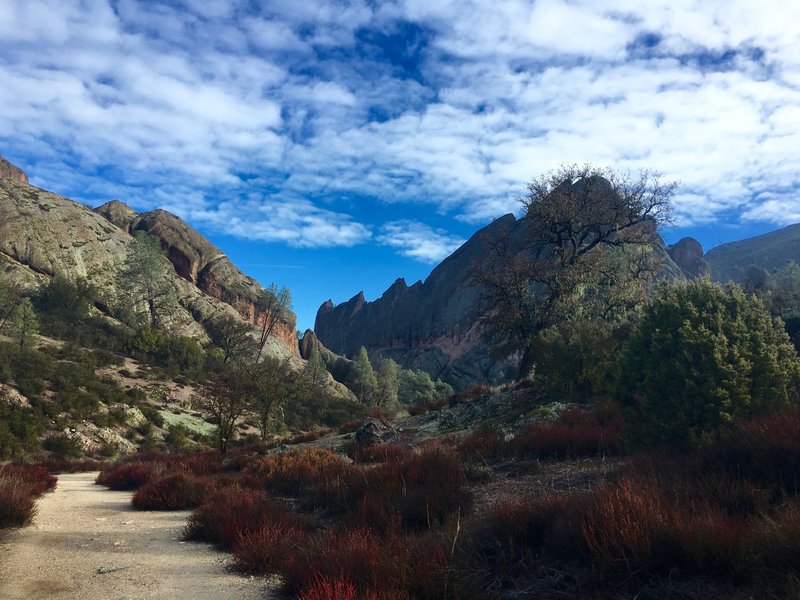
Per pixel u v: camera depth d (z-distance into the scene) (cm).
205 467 1455
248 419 4028
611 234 2828
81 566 529
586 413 1105
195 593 442
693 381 597
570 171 2830
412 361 14288
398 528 562
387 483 754
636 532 359
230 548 610
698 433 578
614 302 2542
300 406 5119
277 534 566
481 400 1822
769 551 310
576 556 399
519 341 2581
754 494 416
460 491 662
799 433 475
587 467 725
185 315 8138
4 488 775
